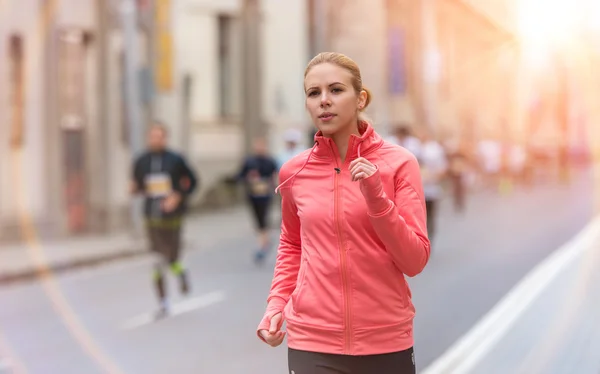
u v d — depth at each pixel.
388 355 3.66
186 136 29.73
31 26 20.94
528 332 9.29
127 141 24.19
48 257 17.55
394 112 43.88
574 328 9.35
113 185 23.81
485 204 32.62
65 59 22.42
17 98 20.45
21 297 13.62
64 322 11.34
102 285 14.78
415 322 10.30
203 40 31.42
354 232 3.63
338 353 3.65
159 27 25.88
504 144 48.75
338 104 3.65
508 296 11.89
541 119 64.75
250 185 16.95
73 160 22.73
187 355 9.11
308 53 35.03
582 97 70.00
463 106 55.38
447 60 53.16
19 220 20.39
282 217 4.01
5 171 20.03
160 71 25.95
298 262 4.01
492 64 59.28
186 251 19.45
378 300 3.64
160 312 11.60
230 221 26.81
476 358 8.23
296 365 3.75
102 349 9.57
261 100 33.03
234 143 32.34
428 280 13.69
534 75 63.78
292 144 17.34
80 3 22.70
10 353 9.52
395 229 3.47
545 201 33.59
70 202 22.64
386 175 3.68
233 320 11.12
